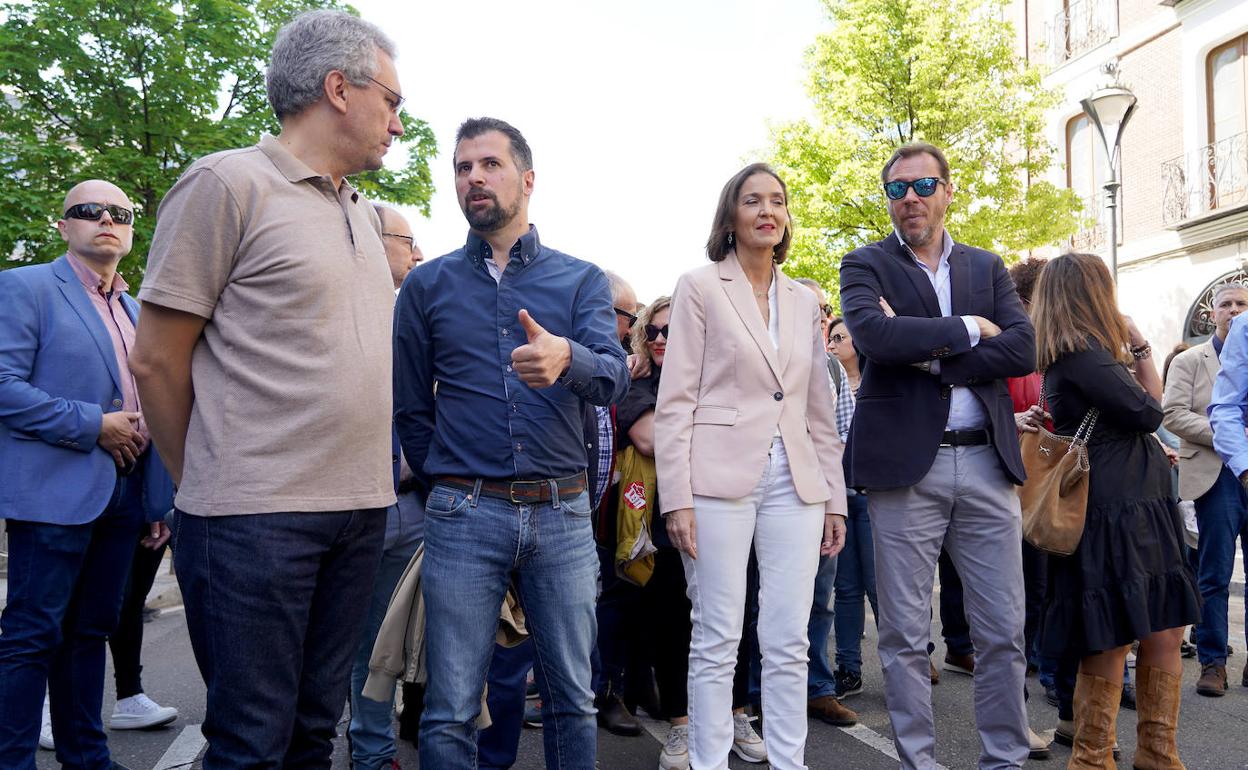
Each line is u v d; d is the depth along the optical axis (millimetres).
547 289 2723
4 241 12523
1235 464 3584
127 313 3713
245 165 1997
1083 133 18672
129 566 3471
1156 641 3393
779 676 3074
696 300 3252
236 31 14031
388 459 2166
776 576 3115
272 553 1930
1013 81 15656
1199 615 3277
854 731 4215
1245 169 15008
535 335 2316
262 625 1931
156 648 6371
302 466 1975
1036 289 3637
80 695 3307
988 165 15789
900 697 3127
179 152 13641
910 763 3086
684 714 3787
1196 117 15875
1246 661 5098
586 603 2664
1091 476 3311
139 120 13484
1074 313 3424
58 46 12906
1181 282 16328
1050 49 19344
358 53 2119
